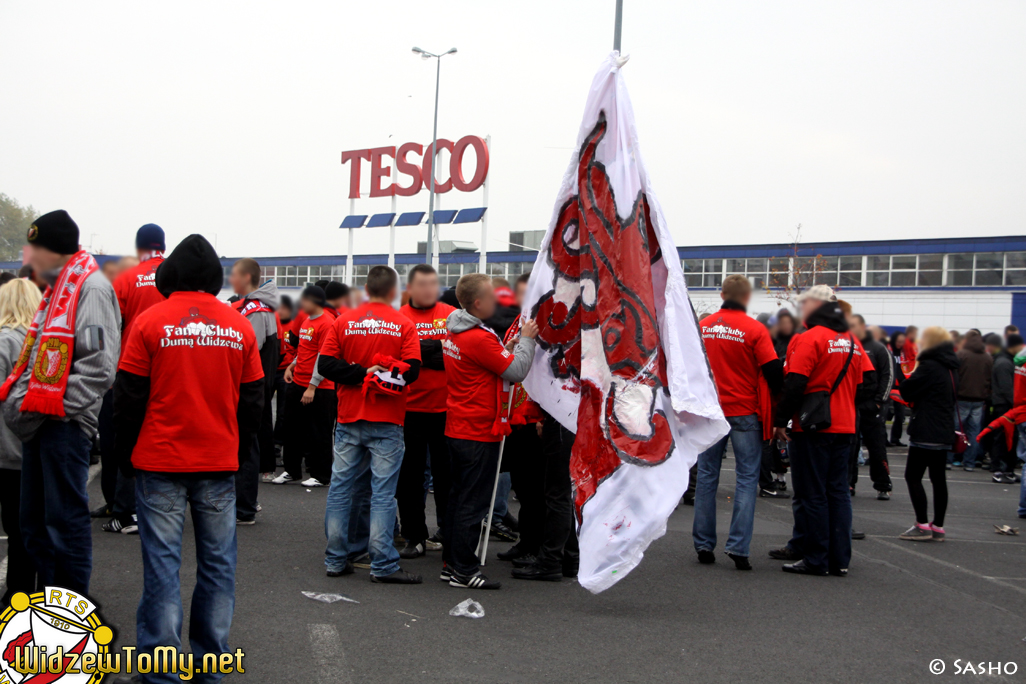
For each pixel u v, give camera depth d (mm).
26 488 3869
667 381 4738
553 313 5238
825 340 5695
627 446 4586
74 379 3689
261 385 3475
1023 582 5801
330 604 4590
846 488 5859
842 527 5789
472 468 5062
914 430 7207
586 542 4516
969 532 7762
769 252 35531
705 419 4742
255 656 3744
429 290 6020
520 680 3602
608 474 4574
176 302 3301
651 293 4805
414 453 5879
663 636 4293
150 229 5723
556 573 5379
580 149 5074
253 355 3455
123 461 3217
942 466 7184
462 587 5070
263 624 4195
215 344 3293
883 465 9430
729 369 5875
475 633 4207
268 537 6168
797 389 5613
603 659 3910
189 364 3236
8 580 4090
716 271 36438
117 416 3180
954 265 33562
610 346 4762
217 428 3301
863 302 35188
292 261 48938
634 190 4879
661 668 3820
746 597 5129
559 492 5383
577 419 4957
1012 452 11742
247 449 3480
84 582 3826
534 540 5781
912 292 34094
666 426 4648
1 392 3832
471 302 5008
